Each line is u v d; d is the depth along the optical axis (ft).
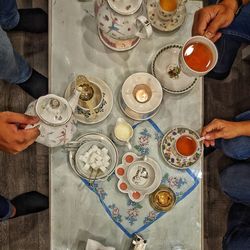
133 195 4.66
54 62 4.69
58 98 3.97
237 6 4.99
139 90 4.59
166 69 4.77
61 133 4.16
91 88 4.46
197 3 4.91
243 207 6.19
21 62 5.67
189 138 4.74
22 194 7.03
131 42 4.65
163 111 4.84
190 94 4.87
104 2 3.98
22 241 7.30
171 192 4.78
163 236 4.80
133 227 4.76
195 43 4.46
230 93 7.80
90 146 4.59
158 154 4.83
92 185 4.70
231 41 6.26
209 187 7.62
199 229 4.84
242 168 6.01
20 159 7.32
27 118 4.01
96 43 4.75
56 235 4.71
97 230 4.74
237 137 5.46
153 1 4.72
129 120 4.80
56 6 4.68
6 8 5.53
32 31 7.11
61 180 4.70
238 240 5.79
